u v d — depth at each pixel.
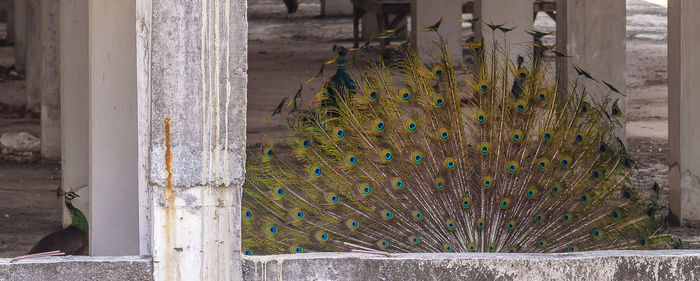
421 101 8.23
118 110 8.15
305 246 7.64
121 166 8.20
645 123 17.91
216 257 5.30
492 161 8.04
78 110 10.36
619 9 13.20
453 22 23.38
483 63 8.37
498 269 5.63
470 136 8.21
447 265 5.61
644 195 8.52
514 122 8.16
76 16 10.35
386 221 7.86
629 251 5.82
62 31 10.30
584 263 5.65
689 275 5.72
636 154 15.02
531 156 8.08
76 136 10.35
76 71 10.37
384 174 8.02
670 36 11.36
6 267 5.25
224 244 5.30
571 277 5.65
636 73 24.64
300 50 28.86
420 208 7.96
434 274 5.60
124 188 8.23
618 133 13.37
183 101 5.17
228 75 5.20
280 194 7.77
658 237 7.68
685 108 11.08
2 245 9.96
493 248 7.85
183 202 5.23
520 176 8.02
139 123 5.76
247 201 7.74
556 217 7.94
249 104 19.83
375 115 8.23
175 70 5.14
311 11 39.31
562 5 13.37
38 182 13.45
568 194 7.99
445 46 8.47
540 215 7.90
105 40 8.10
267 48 29.44
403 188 7.98
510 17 14.94
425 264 5.59
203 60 5.16
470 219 7.91
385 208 7.90
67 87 10.38
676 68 11.15
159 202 5.21
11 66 25.97
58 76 14.88
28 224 10.95
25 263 5.27
